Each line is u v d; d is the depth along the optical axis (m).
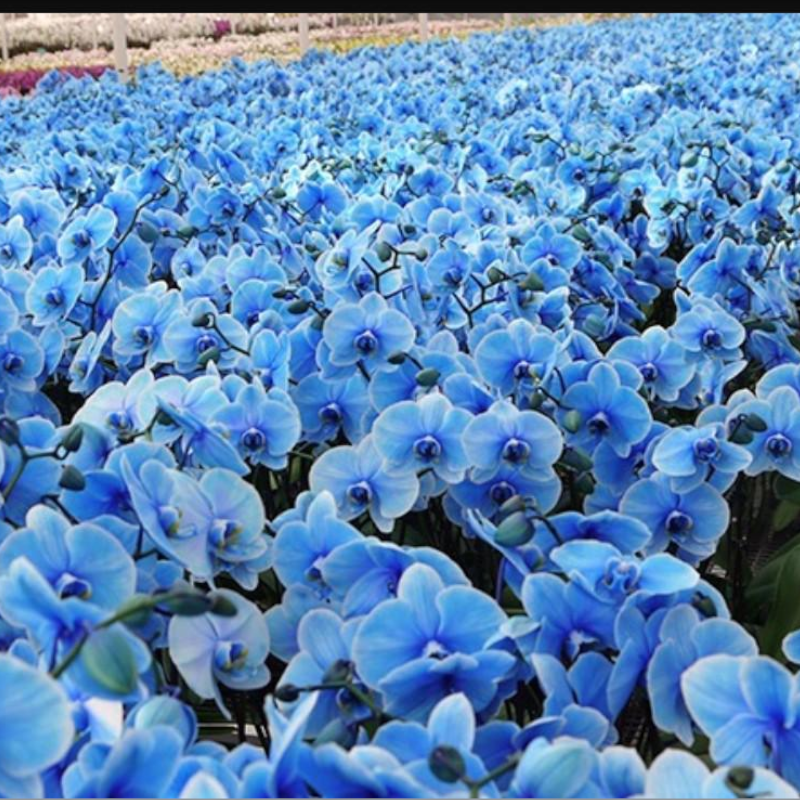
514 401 1.12
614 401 1.04
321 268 1.41
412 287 1.37
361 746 0.60
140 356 1.40
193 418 0.89
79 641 0.56
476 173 2.23
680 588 0.73
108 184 2.29
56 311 1.40
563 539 0.84
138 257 1.69
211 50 7.88
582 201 2.08
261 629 0.75
